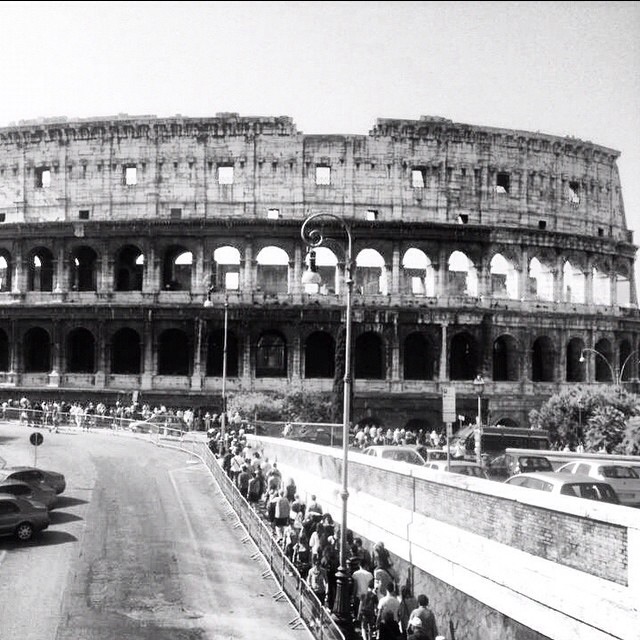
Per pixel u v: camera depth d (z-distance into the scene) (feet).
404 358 345.72
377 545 114.01
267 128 333.83
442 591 106.32
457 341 346.74
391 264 333.83
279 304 326.44
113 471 208.95
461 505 103.81
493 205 344.49
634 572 72.90
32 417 318.04
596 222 365.81
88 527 150.41
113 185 336.29
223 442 222.28
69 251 338.54
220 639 98.63
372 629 106.32
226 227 327.67
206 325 327.67
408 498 120.57
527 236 343.46
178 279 354.54
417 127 338.54
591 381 350.84
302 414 296.30
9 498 140.36
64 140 339.98
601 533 77.71
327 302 328.90
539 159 353.10
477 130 343.67
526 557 88.53
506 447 229.04
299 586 104.73
